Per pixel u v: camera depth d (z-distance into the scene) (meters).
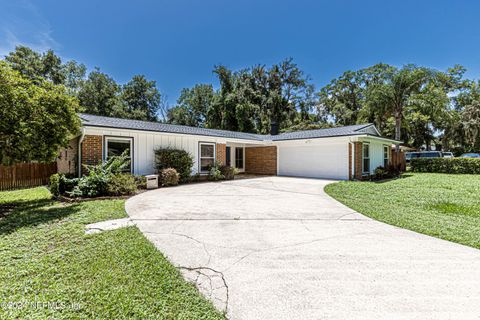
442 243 3.88
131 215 5.54
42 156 6.23
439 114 17.61
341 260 3.28
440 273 2.91
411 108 18.25
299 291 2.54
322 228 4.69
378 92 18.12
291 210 6.15
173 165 11.07
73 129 6.62
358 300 2.38
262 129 30.11
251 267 3.08
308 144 14.88
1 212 5.82
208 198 7.77
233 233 4.37
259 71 32.75
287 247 3.73
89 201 7.08
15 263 3.05
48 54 27.80
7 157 6.04
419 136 28.06
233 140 14.33
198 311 2.21
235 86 30.44
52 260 3.12
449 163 16.84
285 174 16.17
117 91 36.97
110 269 2.90
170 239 4.04
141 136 10.50
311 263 3.19
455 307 2.26
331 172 13.77
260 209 6.25
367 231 4.51
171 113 41.41
